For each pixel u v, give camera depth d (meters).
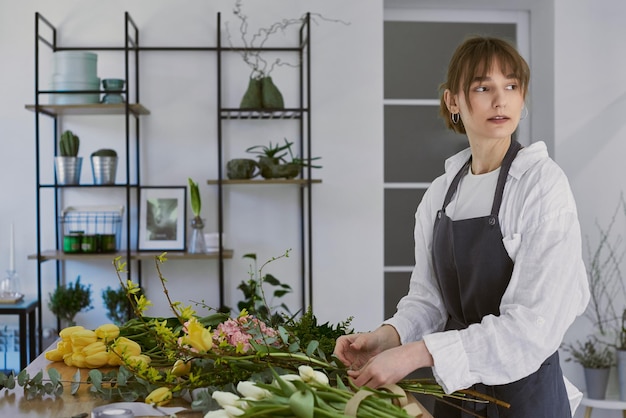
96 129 4.68
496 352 1.83
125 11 4.60
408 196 5.07
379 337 2.11
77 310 4.48
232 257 4.65
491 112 2.05
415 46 5.07
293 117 4.69
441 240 2.22
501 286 2.09
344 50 4.75
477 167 2.23
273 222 4.77
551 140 4.85
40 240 4.54
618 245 4.82
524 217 2.03
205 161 4.72
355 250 4.77
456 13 5.08
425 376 2.17
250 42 4.71
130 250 4.62
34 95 4.65
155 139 4.70
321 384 1.65
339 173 4.76
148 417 1.72
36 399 1.87
